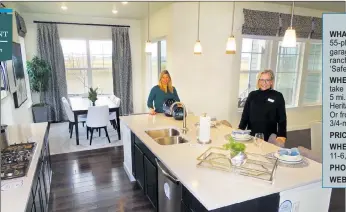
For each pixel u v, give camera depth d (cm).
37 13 578
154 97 372
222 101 503
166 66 496
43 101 601
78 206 269
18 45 451
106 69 686
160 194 218
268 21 502
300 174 166
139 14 588
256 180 156
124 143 352
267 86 279
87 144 468
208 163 181
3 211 128
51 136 515
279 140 259
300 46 565
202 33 463
